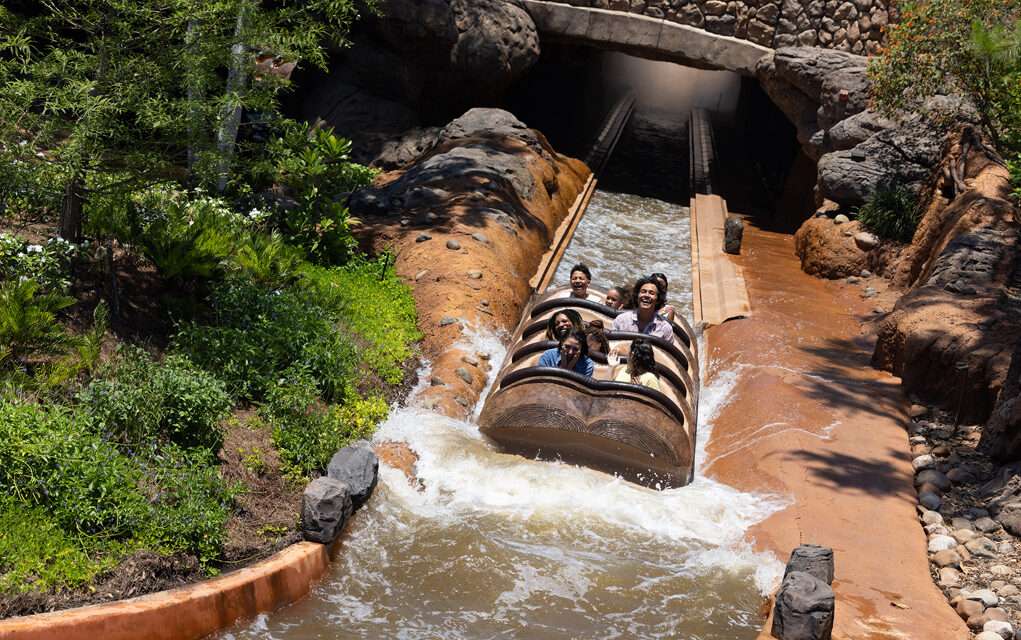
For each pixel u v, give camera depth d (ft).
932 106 55.57
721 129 116.06
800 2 68.03
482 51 69.10
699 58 70.85
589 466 30.53
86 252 32.22
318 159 45.96
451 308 40.52
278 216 44.88
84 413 24.16
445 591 23.90
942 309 38.93
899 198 53.31
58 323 27.99
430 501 28.02
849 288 51.88
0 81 30.42
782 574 25.63
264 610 22.22
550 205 60.08
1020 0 51.11
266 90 36.01
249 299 33.68
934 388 37.09
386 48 70.49
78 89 28.58
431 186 54.24
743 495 30.32
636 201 72.74
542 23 72.64
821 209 57.88
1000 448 32.27
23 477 21.66
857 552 27.04
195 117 32.63
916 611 24.25
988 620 23.97
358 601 23.25
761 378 38.63
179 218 34.83
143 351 27.63
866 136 58.13
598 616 23.40
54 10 31.32
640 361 31.07
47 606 19.39
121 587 20.63
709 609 24.11
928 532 28.66
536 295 44.52
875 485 30.91
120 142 33.91
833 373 39.58
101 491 22.00
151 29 31.89
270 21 36.27
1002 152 52.13
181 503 23.30
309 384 30.81
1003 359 34.88
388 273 44.09
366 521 26.48
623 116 110.42
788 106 66.54
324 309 36.70
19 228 33.99
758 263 56.65
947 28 53.01
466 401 34.22
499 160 58.80
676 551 26.71
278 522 25.20
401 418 31.94
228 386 29.89
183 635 20.42
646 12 71.51
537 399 29.94
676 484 30.50
